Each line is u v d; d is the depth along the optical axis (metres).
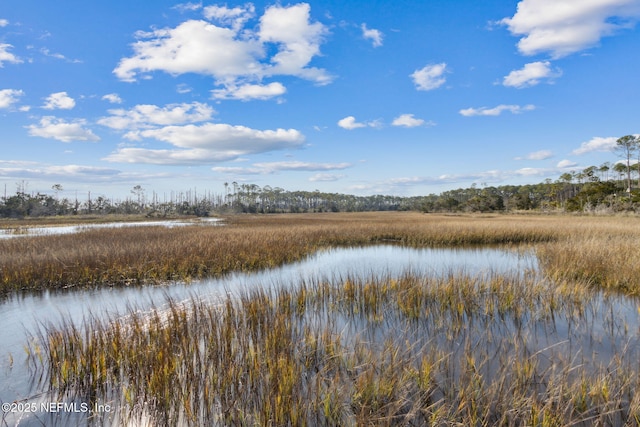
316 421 3.63
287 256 15.18
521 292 7.92
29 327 6.91
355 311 7.52
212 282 10.83
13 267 10.75
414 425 3.57
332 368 4.72
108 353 4.67
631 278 8.92
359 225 29.72
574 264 10.54
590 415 3.65
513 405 3.62
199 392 4.06
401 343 5.63
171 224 38.16
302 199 132.38
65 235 20.36
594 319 6.67
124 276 11.10
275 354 4.71
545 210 55.94
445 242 20.72
